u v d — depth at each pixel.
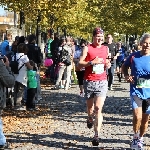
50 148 7.99
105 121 10.97
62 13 35.06
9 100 12.45
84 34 60.91
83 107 13.44
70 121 10.93
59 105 13.78
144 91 7.57
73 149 7.94
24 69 12.18
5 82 7.74
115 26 51.47
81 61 8.17
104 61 8.24
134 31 51.91
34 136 9.03
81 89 16.09
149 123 10.45
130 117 11.66
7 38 14.22
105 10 45.56
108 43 16.61
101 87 8.22
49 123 10.58
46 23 33.75
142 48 7.62
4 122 10.53
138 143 7.70
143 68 7.56
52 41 19.55
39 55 13.30
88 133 9.40
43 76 23.69
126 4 29.31
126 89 19.77
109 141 8.66
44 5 22.84
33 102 12.59
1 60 7.75
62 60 18.38
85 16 48.16
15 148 7.96
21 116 11.48
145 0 27.59
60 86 19.03
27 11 23.89
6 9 22.75
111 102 14.83
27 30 52.56
